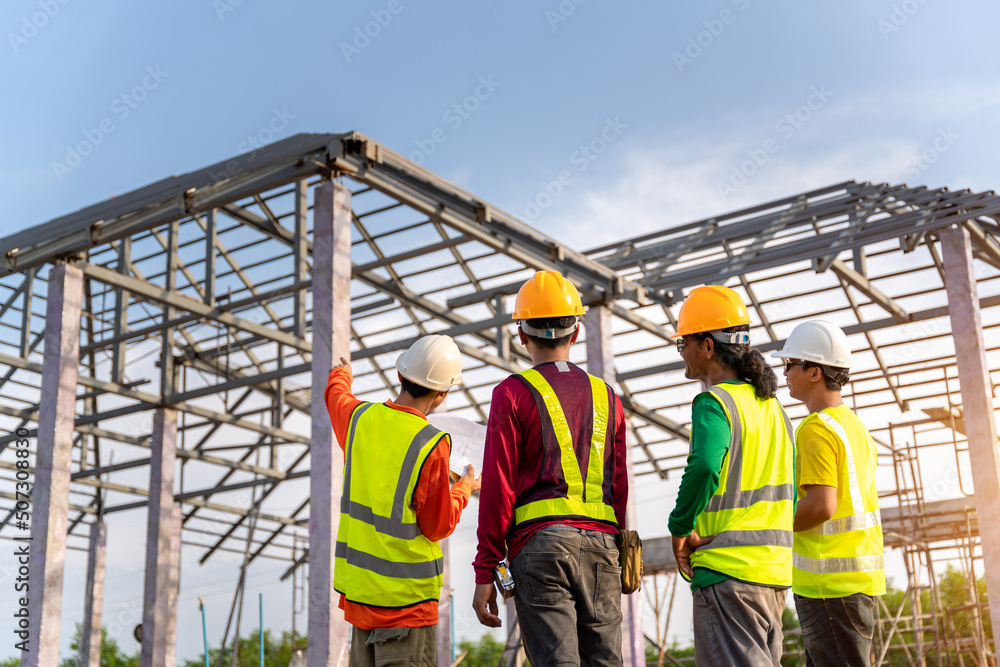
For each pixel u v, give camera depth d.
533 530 3.35
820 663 4.12
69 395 12.24
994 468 12.22
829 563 4.05
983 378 12.76
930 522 19.75
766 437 3.58
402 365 4.00
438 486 3.77
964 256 13.43
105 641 38.00
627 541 3.48
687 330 3.77
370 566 3.77
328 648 8.83
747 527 3.49
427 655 3.75
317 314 10.16
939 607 22.44
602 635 3.37
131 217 12.14
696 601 3.52
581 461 3.44
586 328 14.88
